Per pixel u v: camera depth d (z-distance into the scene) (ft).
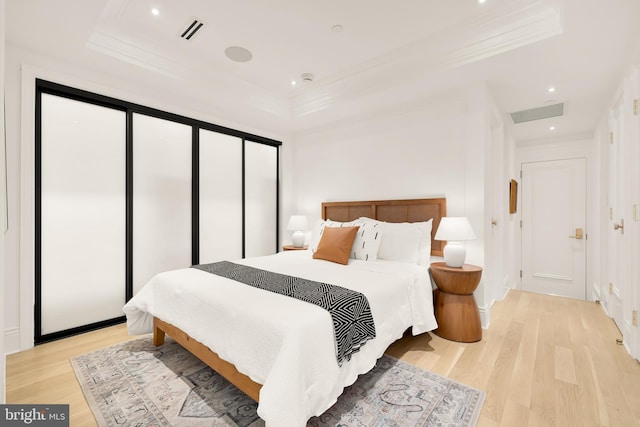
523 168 14.61
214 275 7.23
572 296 13.23
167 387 5.91
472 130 9.25
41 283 7.89
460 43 7.88
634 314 7.02
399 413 5.16
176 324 6.37
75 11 6.20
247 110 11.62
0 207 2.99
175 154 10.64
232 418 5.04
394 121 11.23
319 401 4.41
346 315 5.18
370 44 8.20
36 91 7.75
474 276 8.00
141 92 9.50
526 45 7.00
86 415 5.12
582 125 12.30
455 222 8.41
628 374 6.35
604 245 10.62
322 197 13.71
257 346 4.63
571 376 6.29
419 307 7.73
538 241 14.14
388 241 9.61
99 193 8.88
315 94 11.42
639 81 6.81
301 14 6.98
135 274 9.66
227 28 7.53
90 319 8.73
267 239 14.23
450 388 5.88
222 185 12.19
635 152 7.07
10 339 7.23
